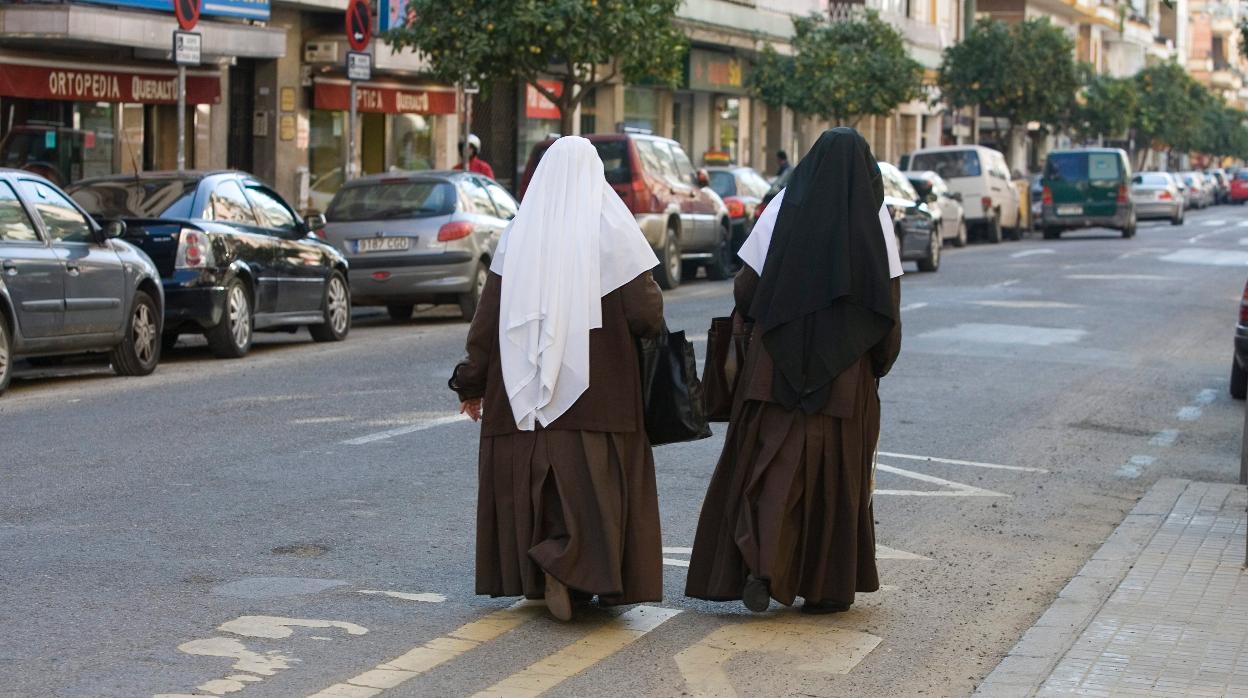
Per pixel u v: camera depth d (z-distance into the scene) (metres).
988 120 76.81
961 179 46.56
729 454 7.33
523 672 6.55
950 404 14.88
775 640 7.15
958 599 8.05
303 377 15.94
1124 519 10.02
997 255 39.22
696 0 46.19
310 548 8.62
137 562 8.22
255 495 9.96
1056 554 9.16
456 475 10.73
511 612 7.46
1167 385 16.69
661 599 7.08
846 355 7.02
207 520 9.23
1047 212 50.59
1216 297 27.16
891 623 7.54
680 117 50.34
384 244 21.83
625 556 7.04
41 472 10.62
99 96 27.03
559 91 42.16
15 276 14.30
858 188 7.07
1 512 9.37
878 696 6.41
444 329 21.72
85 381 15.73
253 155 32.28
